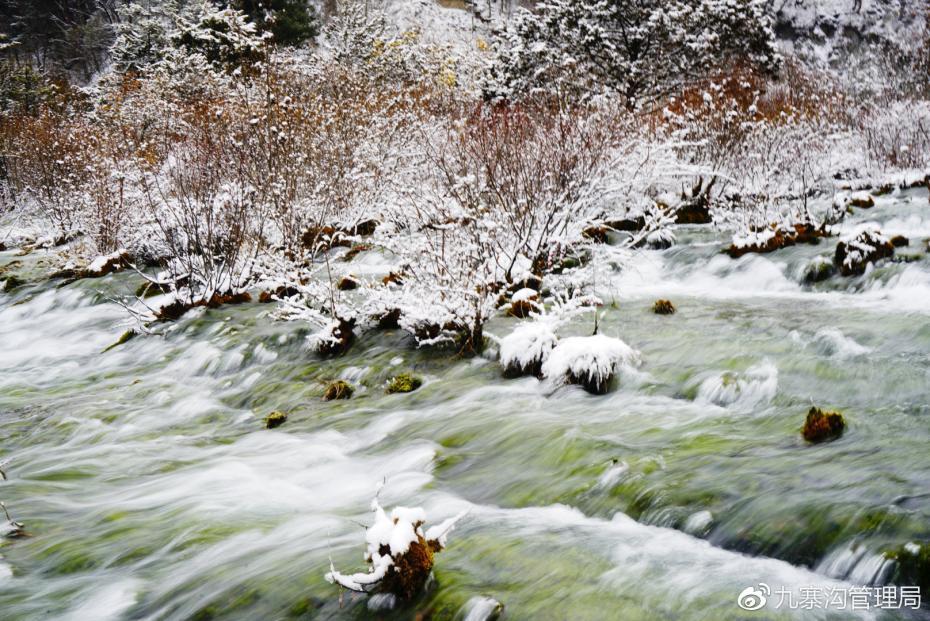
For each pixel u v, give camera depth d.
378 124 14.18
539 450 4.32
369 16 30.38
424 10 41.72
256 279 10.40
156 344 8.84
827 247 9.24
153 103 19.03
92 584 3.51
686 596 2.67
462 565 3.08
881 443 3.74
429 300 6.87
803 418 4.29
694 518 3.24
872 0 34.06
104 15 45.78
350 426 5.59
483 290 6.80
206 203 10.51
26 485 4.86
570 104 13.17
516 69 20.98
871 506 3.00
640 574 2.86
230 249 10.22
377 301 7.56
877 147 15.06
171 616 3.15
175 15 27.25
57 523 4.25
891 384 4.71
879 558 2.71
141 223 12.18
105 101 23.28
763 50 19.69
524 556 3.10
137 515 4.23
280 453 5.19
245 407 6.65
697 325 6.83
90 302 11.52
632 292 8.77
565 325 7.13
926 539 2.73
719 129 12.70
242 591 3.18
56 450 5.72
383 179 12.23
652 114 14.59
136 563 3.68
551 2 21.67
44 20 45.00
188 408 6.62
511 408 5.20
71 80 40.97
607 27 19.83
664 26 18.98
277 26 30.41
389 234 9.53
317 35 33.25
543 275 8.58
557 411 5.04
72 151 16.66
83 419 6.44
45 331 10.50
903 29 31.97
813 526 2.98
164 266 11.62
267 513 4.14
